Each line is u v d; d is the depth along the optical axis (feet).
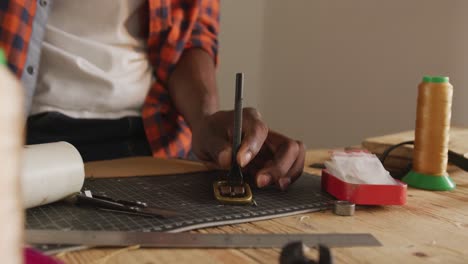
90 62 2.93
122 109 3.12
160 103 3.25
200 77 2.92
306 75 5.80
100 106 3.00
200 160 2.47
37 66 2.70
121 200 1.63
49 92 2.82
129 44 3.10
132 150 3.13
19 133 0.62
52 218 1.45
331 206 1.69
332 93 5.48
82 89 2.90
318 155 2.90
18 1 2.55
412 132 3.02
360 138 5.22
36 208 1.55
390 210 1.70
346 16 5.23
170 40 3.07
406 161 2.36
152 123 3.19
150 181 2.05
